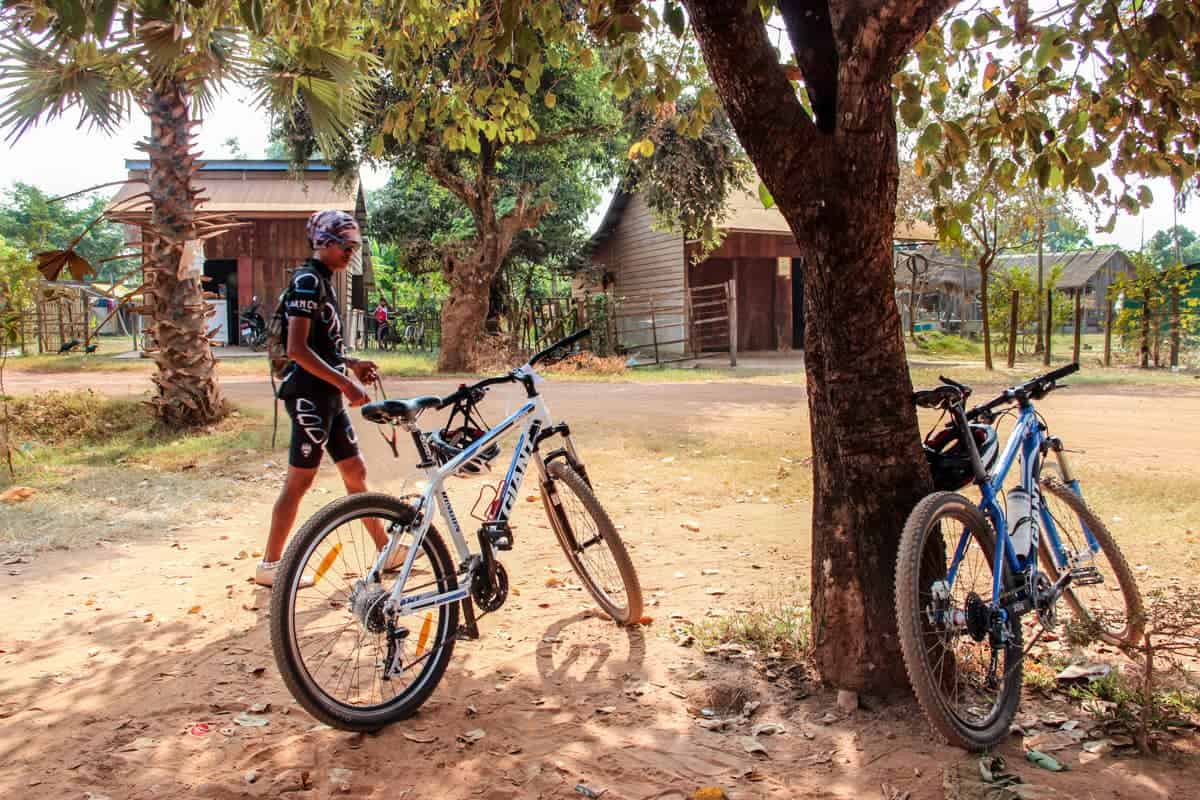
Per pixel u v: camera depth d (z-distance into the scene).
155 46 4.52
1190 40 3.74
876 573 3.39
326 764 3.07
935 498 3.17
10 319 10.38
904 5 2.89
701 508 6.93
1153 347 21.62
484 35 4.80
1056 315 27.03
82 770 3.02
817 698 3.49
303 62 5.21
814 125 3.21
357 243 4.71
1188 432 10.46
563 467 4.36
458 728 3.34
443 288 40.03
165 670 3.88
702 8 3.12
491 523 3.82
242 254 26.31
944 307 39.12
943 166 4.38
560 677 3.78
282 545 4.90
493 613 4.60
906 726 3.23
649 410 12.79
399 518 3.51
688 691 3.61
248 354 25.39
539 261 29.06
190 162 10.41
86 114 7.43
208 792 2.88
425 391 15.04
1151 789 2.80
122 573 5.32
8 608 4.70
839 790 2.85
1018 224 19.58
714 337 29.28
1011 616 3.35
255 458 8.93
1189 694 3.43
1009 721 3.20
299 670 3.14
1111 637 3.89
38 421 10.15
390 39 5.25
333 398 4.75
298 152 20.84
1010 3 4.34
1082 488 7.13
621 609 4.38
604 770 3.01
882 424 3.35
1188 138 4.41
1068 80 4.28
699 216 21.41
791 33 3.46
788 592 4.86
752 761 3.05
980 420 3.84
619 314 26.45
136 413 10.79
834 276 3.28
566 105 21.11
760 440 9.94
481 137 20.03
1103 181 4.38
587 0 4.30
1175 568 5.09
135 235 27.77
